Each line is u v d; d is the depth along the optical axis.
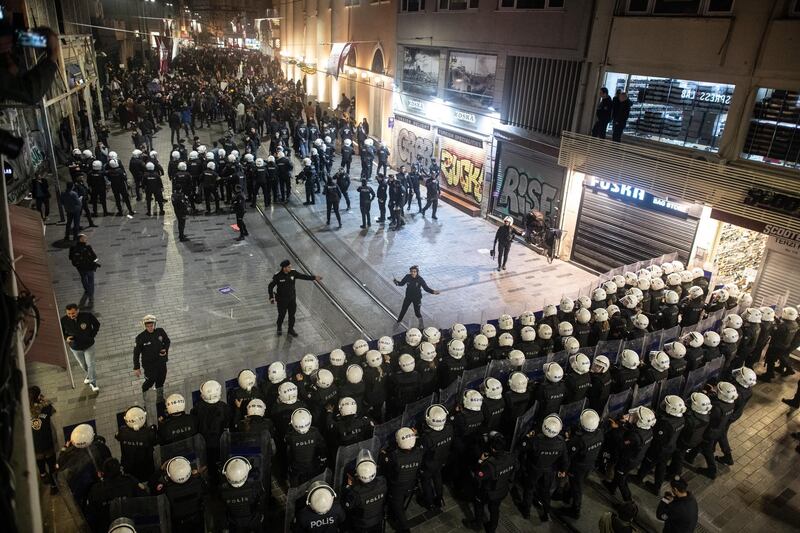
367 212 19.72
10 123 17.89
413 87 26.09
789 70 11.82
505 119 20.05
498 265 17.27
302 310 13.91
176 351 11.68
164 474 6.69
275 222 20.00
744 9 12.47
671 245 15.00
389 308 14.30
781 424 10.55
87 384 10.39
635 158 14.49
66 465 6.70
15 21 3.79
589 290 13.95
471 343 10.33
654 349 11.08
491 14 19.95
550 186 18.44
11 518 2.35
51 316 7.32
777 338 11.57
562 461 7.54
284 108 32.53
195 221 19.44
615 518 6.95
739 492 8.77
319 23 41.56
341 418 7.75
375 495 6.54
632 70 15.12
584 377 8.99
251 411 7.68
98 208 19.83
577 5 16.28
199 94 34.28
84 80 26.30
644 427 7.83
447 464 8.51
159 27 52.62
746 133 12.89
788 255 12.55
